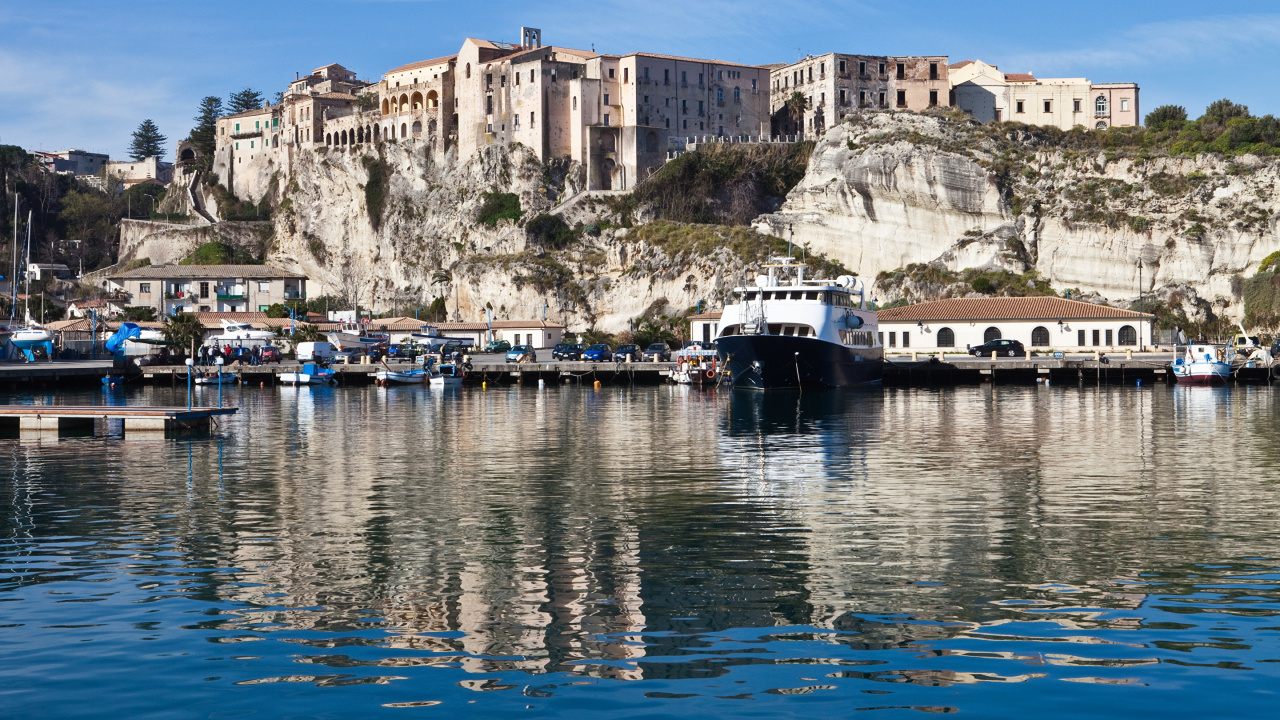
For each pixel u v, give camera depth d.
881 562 24.05
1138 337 116.56
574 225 181.00
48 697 16.12
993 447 46.56
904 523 28.53
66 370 104.00
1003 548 25.33
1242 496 32.47
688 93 188.50
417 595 21.61
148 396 91.31
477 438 52.75
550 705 15.77
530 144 191.88
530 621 19.78
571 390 96.62
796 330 86.31
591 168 188.25
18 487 35.84
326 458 44.19
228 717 15.38
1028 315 119.69
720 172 176.38
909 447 46.81
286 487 35.84
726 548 25.66
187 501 32.91
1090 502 31.62
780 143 178.62
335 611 20.48
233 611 20.47
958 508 30.77
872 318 97.19
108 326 142.62
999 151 159.00
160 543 26.56
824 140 169.88
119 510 31.33
